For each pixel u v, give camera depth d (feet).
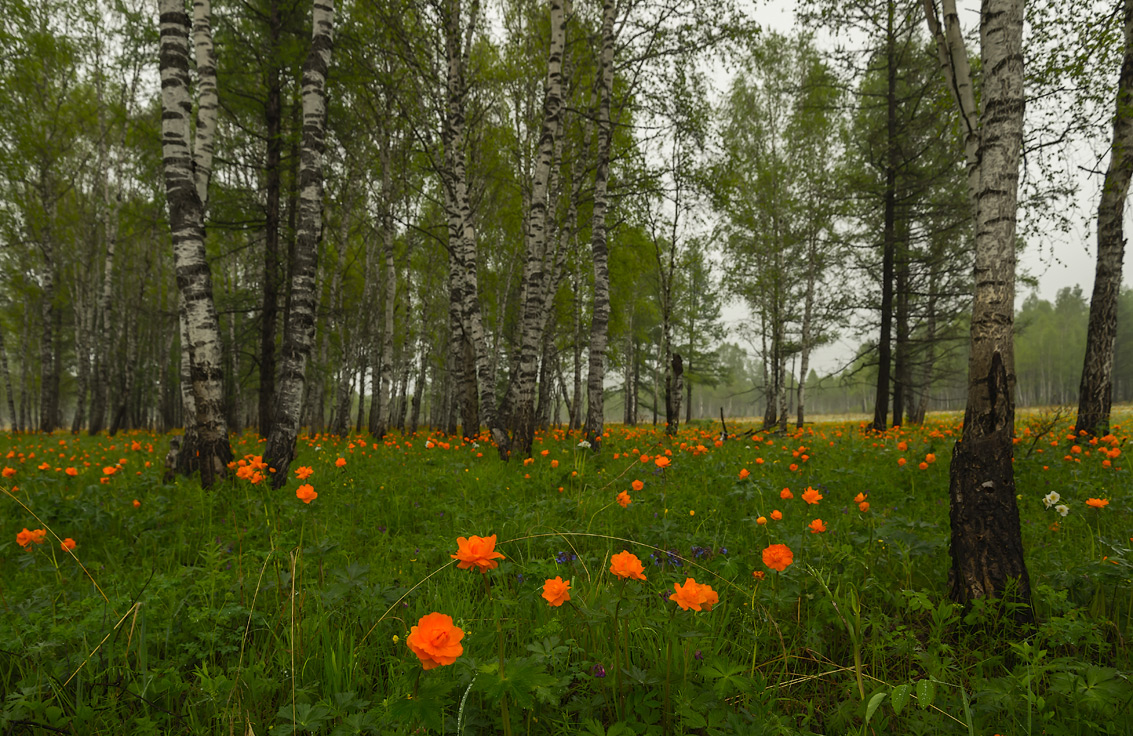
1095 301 26.76
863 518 13.92
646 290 108.58
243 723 6.07
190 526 14.71
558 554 11.07
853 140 63.26
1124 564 9.08
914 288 57.16
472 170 52.49
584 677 6.27
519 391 28.25
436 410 110.52
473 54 49.19
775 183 65.62
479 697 6.16
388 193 54.34
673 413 48.03
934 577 10.61
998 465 9.03
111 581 10.03
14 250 85.40
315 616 8.33
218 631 7.76
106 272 66.18
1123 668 7.20
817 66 59.82
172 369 106.22
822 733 6.37
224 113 50.06
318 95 21.45
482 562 5.34
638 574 5.77
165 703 6.60
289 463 19.79
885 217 51.26
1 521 14.83
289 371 20.20
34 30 54.90
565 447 34.04
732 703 6.42
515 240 70.13
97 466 26.86
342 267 65.10
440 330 99.45
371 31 38.96
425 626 4.49
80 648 7.48
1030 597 8.59
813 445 33.50
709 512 15.33
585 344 82.02
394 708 4.59
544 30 44.68
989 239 9.68
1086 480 17.70
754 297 78.18
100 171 73.61
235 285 87.61
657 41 34.50
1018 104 9.82
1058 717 6.25
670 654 6.19
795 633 8.20
